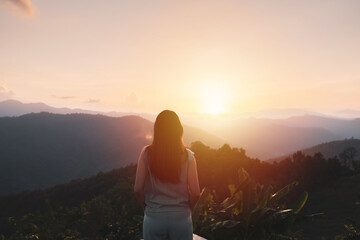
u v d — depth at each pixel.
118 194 19.20
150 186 2.14
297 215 5.46
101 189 72.12
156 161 2.06
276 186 39.44
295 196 41.75
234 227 5.45
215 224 5.14
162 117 2.12
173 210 2.07
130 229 10.67
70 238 10.86
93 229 12.37
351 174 53.50
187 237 2.12
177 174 2.05
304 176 46.38
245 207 5.48
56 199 76.06
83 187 78.00
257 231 5.35
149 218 2.12
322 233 28.75
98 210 14.25
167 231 2.08
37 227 11.47
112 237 10.41
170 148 2.06
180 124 2.16
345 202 39.16
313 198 43.66
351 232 10.30
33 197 81.31
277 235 5.33
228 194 30.67
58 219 12.34
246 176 6.02
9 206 78.38
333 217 34.75
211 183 32.03
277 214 5.38
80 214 12.75
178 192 2.09
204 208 6.00
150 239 2.12
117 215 12.66
